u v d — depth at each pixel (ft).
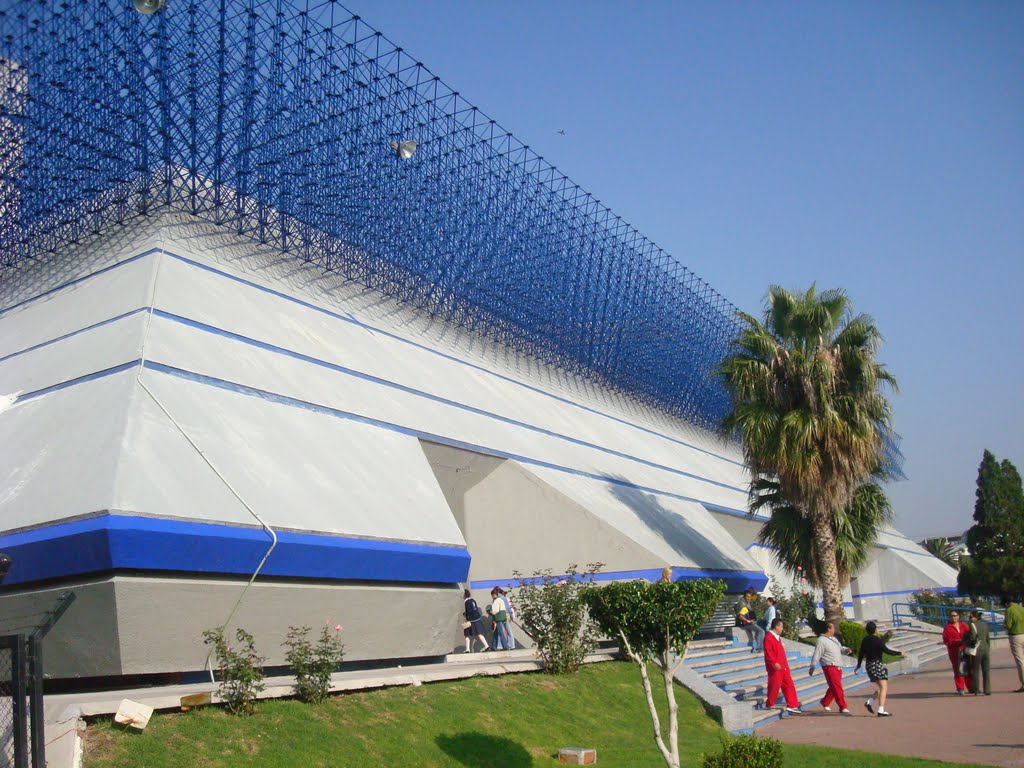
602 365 138.82
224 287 76.28
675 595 37.14
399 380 84.48
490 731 45.88
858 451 83.41
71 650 44.75
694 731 54.24
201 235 80.18
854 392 86.89
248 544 47.57
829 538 87.30
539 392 120.06
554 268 121.60
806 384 84.53
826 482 84.69
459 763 41.47
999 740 48.98
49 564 44.29
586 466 100.89
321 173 86.43
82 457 49.24
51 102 81.25
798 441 83.51
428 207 99.66
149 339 60.85
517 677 56.49
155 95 75.31
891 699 70.59
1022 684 68.69
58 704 35.47
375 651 55.77
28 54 82.53
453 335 108.68
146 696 39.52
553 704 52.80
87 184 82.33
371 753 39.40
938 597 171.73
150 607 43.68
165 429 52.65
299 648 43.68
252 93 78.38
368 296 97.30
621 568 80.69
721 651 77.30
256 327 73.51
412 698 46.88
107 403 54.03
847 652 88.07
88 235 82.07
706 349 167.12
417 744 41.86
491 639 72.33
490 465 85.92
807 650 87.40
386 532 57.36
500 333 117.19
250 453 55.98
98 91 78.64
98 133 79.25
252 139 80.18
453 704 47.65
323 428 66.08
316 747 38.27
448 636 61.46
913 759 44.42
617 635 38.14
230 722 37.88
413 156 94.79
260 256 85.15
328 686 43.19
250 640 42.52
